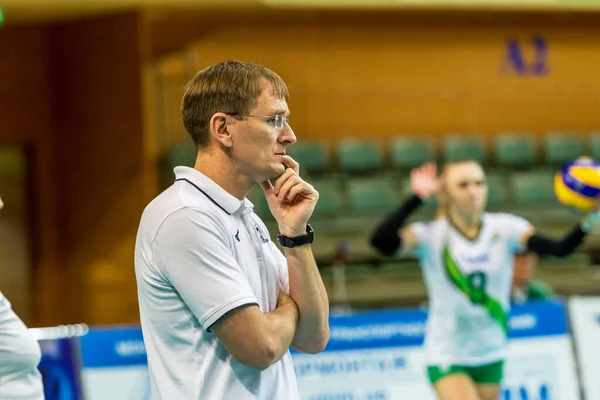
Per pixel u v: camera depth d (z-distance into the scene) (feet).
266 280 20.99
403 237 47.26
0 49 83.05
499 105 85.97
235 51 84.33
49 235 83.41
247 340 18.89
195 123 20.76
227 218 20.33
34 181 83.56
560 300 46.98
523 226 47.93
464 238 47.34
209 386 19.40
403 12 89.30
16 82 83.35
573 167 44.78
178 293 19.60
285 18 85.76
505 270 47.32
